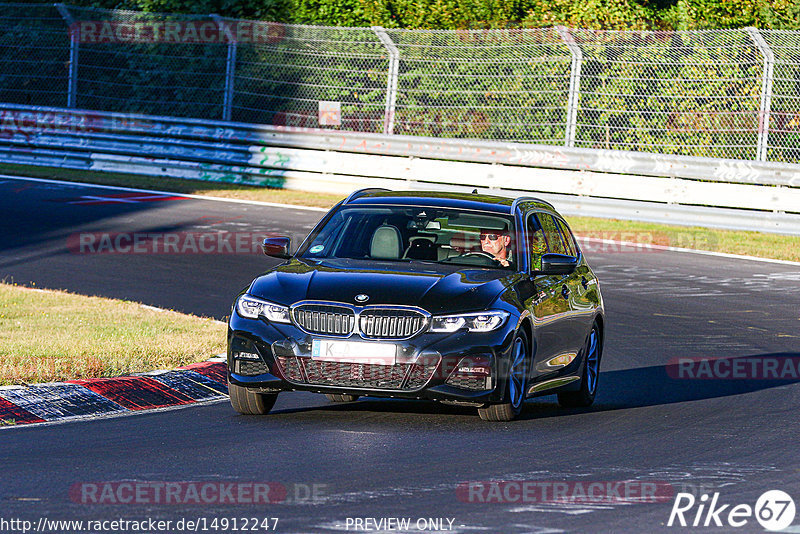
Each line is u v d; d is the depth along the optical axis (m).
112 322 47.53
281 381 32.59
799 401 39.47
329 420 33.97
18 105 104.00
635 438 32.38
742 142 88.00
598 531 22.23
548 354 36.22
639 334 52.16
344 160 93.94
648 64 89.25
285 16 102.62
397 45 94.44
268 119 100.81
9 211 78.88
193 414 34.59
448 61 93.44
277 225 77.88
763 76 84.69
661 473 27.69
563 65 90.75
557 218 41.38
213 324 48.56
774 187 83.06
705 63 88.44
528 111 91.81
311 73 98.62
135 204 84.19
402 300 32.44
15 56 109.00
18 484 25.05
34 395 34.72
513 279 35.09
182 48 103.38
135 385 37.00
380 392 32.12
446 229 37.03
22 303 51.22
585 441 31.66
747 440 32.41
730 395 40.56
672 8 99.75
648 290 62.66
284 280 33.91
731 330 53.47
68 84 106.12
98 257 65.31
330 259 35.97
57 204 82.56
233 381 33.38
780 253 74.75
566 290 37.97
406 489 25.23
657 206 83.50
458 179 90.00
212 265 64.50
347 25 101.31
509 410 33.78
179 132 99.81
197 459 28.06
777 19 100.38
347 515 22.89
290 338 32.50
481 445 30.53
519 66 92.00
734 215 81.81
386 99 94.31
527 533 21.88
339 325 32.41
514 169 88.25
